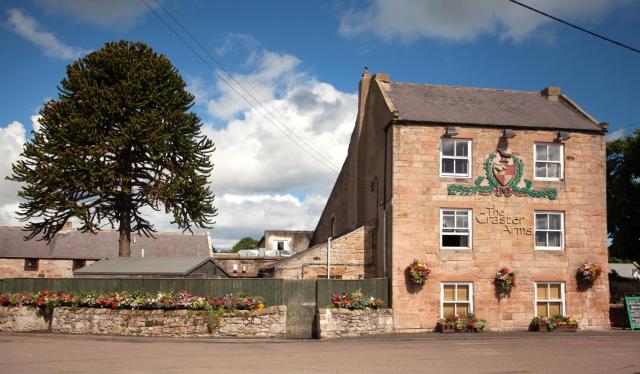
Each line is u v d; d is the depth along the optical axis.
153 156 26.95
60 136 26.05
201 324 18.91
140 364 13.15
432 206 21.73
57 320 20.11
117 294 20.11
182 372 12.10
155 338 18.52
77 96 27.30
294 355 14.79
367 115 27.02
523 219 22.23
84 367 12.69
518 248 22.06
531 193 22.36
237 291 20.27
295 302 20.39
